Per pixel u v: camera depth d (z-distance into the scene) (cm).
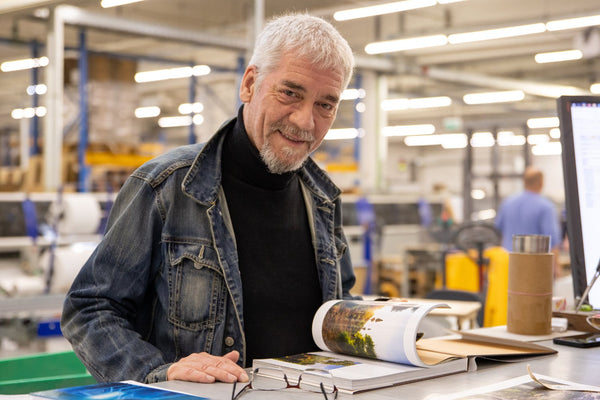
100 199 675
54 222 619
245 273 156
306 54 140
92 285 148
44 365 217
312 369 113
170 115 2081
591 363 128
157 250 153
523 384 109
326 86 141
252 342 153
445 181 2828
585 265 163
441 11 1227
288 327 158
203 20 1344
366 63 1293
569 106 165
